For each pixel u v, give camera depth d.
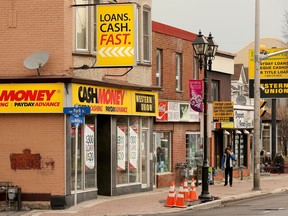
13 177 23.92
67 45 23.92
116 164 27.72
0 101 23.95
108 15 24.03
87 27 25.08
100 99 25.62
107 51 24.00
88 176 25.75
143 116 29.92
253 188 32.19
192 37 36.47
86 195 25.39
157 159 32.91
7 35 24.27
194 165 36.84
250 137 46.72
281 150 62.56
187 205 24.55
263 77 41.28
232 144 43.03
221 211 22.83
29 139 23.83
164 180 33.19
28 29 24.11
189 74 36.22
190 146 36.62
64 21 23.81
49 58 23.83
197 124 37.28
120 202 25.19
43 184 23.62
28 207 23.61
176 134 34.75
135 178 29.48
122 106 27.53
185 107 35.53
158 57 33.12
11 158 23.95
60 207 23.36
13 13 24.25
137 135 29.67
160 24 32.88
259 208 23.62
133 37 23.83
